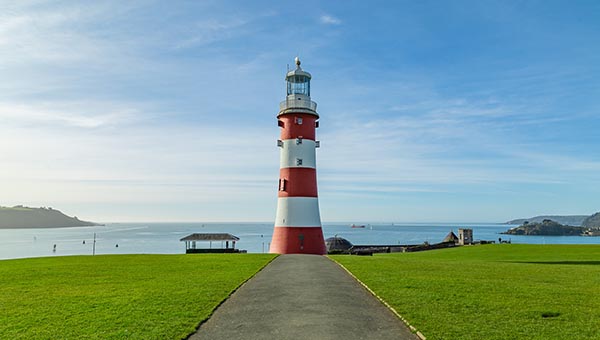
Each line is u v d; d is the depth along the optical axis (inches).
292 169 1768.0
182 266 1078.4
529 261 1328.7
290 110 1798.7
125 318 534.9
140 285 776.9
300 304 605.3
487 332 466.6
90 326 503.5
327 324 503.5
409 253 1868.8
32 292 716.7
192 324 503.5
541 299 631.2
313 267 1035.3
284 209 1748.3
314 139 1835.6
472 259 1438.2
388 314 549.6
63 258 1338.6
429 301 612.7
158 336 462.0
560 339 445.4
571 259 1357.0
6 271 992.2
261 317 536.4
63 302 633.0
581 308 575.5
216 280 819.4
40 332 484.4
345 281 807.7
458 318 521.3
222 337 460.1
